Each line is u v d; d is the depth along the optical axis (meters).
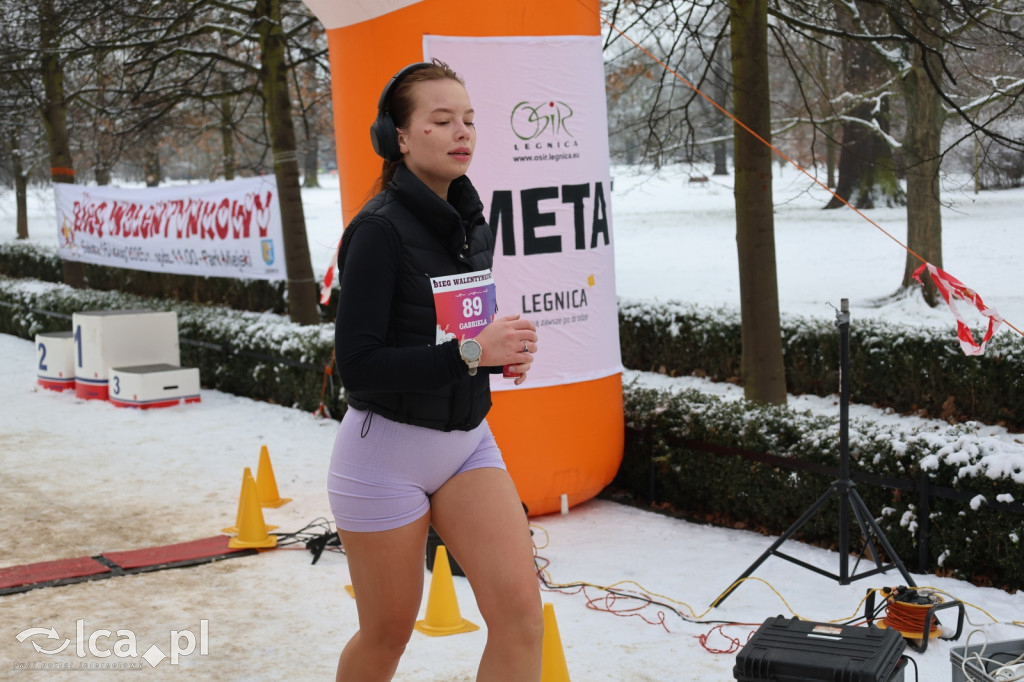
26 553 5.77
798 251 20.75
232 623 4.73
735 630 4.55
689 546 5.84
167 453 8.31
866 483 5.52
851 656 3.26
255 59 17.25
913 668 4.09
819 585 5.13
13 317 15.79
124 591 5.16
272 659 4.30
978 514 5.00
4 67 16.17
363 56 5.93
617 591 5.09
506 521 2.64
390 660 2.84
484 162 5.86
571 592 5.12
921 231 13.09
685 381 10.39
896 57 12.08
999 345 8.13
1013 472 4.86
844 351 4.86
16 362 13.29
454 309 2.61
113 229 15.21
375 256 2.53
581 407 6.20
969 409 8.35
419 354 2.48
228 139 26.02
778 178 27.73
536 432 6.08
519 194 5.93
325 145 32.25
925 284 13.01
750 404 6.47
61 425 9.42
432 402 2.59
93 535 6.13
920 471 5.22
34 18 14.62
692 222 29.92
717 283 17.30
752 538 5.99
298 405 10.01
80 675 4.12
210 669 4.20
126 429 9.22
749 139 7.66
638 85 17.97
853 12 9.80
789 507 5.89
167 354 10.93
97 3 12.94
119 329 10.61
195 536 6.13
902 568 4.68
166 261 13.95
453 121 2.64
